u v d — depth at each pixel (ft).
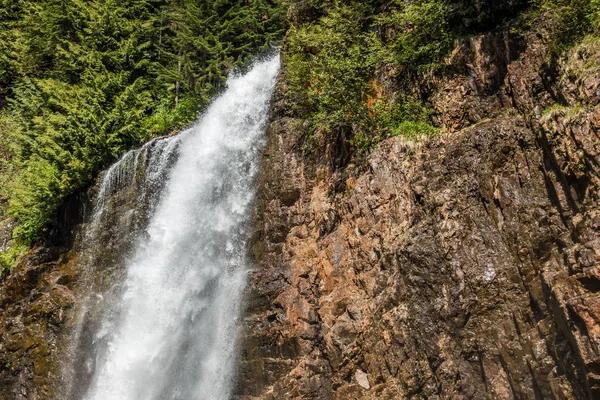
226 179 51.55
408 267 33.78
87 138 63.77
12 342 55.93
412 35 41.34
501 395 28.43
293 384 38.55
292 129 47.62
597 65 29.30
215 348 44.52
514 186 31.24
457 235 32.32
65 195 63.98
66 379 52.47
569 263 26.14
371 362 35.01
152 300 51.78
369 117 42.39
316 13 53.21
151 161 59.11
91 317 54.39
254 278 44.16
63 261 60.18
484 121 34.96
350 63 43.73
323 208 42.91
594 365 24.00
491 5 37.73
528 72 34.06
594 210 25.99
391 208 37.52
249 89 55.57
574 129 28.17
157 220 55.42
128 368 49.78
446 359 30.66
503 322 29.30
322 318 39.01
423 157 37.01
